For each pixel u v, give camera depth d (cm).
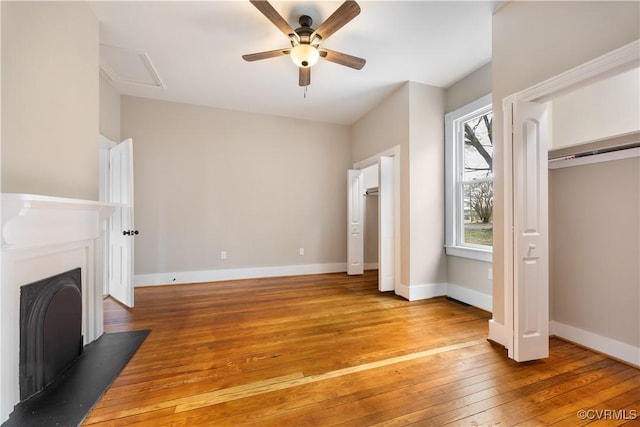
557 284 231
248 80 337
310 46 227
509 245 199
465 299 321
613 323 196
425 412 141
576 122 216
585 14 162
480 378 171
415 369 181
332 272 488
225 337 229
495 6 213
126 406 144
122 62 295
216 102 404
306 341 222
